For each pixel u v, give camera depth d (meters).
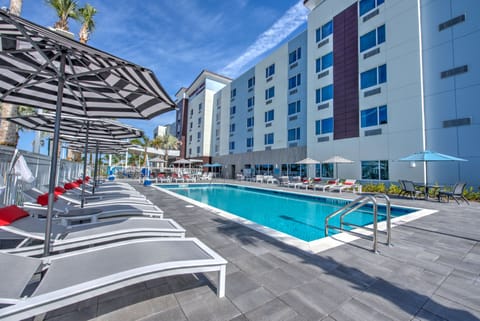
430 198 10.08
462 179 10.30
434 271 2.96
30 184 5.59
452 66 10.77
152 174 23.84
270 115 22.52
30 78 2.70
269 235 4.32
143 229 3.39
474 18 10.23
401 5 12.63
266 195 13.86
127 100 3.26
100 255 2.36
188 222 5.29
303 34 19.30
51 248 2.75
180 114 43.91
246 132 25.91
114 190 8.98
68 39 1.77
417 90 11.81
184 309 2.09
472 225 5.40
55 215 4.33
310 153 17.73
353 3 15.20
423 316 2.06
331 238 4.31
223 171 30.22
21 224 3.12
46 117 4.25
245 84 26.41
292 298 2.30
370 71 14.05
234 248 3.67
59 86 2.47
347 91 15.31
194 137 37.59
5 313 1.48
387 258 3.37
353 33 15.11
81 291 1.73
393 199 9.98
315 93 17.61
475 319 2.03
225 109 30.42
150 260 2.24
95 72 2.39
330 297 2.33
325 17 17.08
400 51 12.58
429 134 11.42
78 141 7.08
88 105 3.46
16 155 3.87
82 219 4.22
